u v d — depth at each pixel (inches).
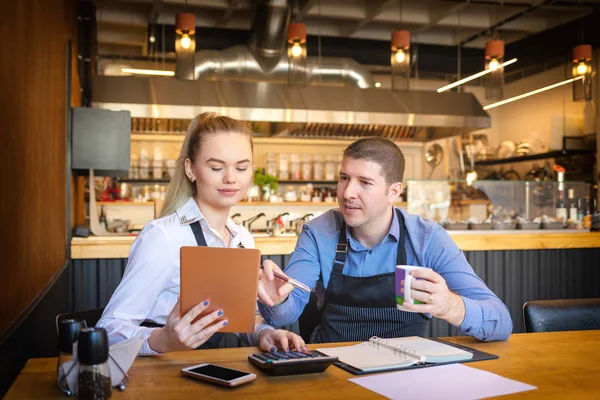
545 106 325.4
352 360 57.1
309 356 55.0
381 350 61.2
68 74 165.5
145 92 251.9
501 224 188.5
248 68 265.4
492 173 338.6
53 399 46.2
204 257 51.7
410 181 185.3
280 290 59.5
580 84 219.8
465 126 281.7
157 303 65.5
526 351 62.5
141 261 62.6
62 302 130.3
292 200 308.5
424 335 78.5
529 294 177.5
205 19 293.4
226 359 58.4
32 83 90.8
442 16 283.7
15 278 71.2
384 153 72.6
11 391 48.1
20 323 67.2
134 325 58.9
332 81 285.1
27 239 82.3
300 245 81.9
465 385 50.1
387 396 47.2
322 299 85.5
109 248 152.2
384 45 293.4
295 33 210.8
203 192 64.7
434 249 78.5
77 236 163.0
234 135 64.0
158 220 65.9
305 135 295.1
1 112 63.3
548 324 78.6
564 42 275.6
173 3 264.7
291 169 318.0
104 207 287.0
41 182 100.0
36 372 53.5
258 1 233.6
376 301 77.0
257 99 262.7
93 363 43.8
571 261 181.8
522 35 321.1
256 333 65.9
